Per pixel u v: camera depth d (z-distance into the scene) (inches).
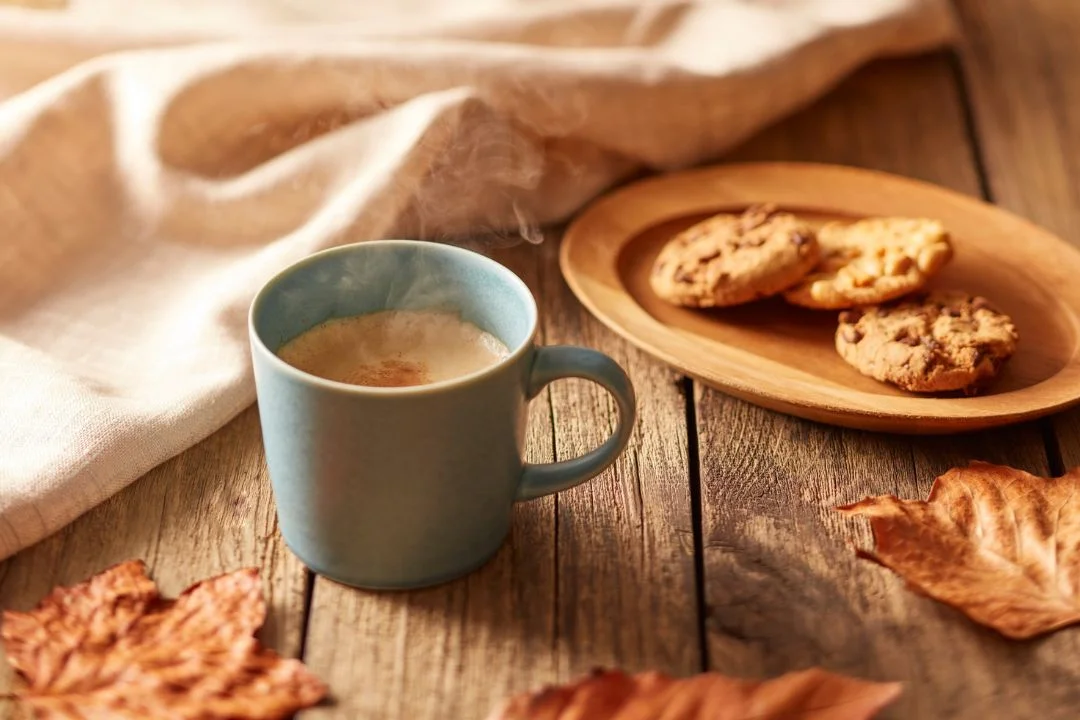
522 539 24.0
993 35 42.9
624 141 33.0
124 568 23.0
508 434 22.5
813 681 21.4
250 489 24.9
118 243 29.5
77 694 21.3
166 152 30.0
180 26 33.1
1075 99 38.6
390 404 21.4
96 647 21.8
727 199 32.5
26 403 25.0
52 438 24.5
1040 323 28.9
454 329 24.3
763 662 22.3
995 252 30.8
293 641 22.4
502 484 22.9
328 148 30.1
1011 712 21.8
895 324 27.5
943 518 24.1
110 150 30.2
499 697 21.8
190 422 25.4
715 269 28.7
